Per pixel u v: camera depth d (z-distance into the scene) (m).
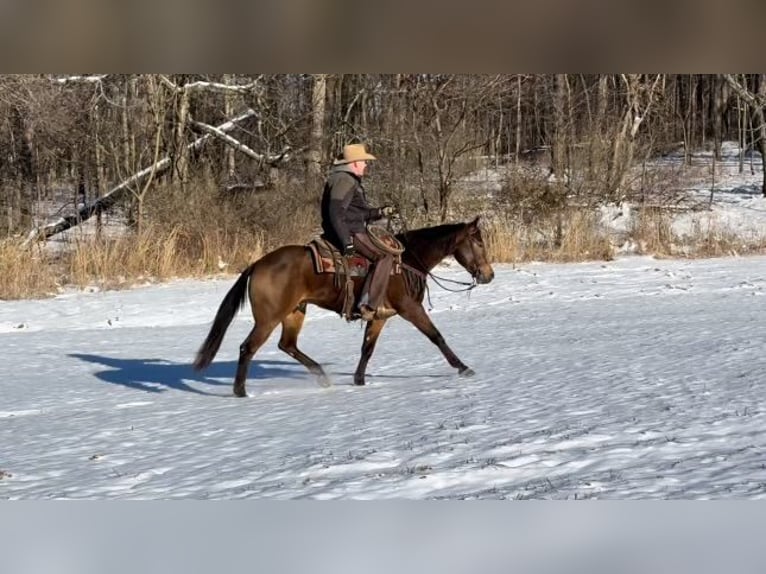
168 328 20.73
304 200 32.19
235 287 12.00
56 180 36.62
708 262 30.12
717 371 11.86
